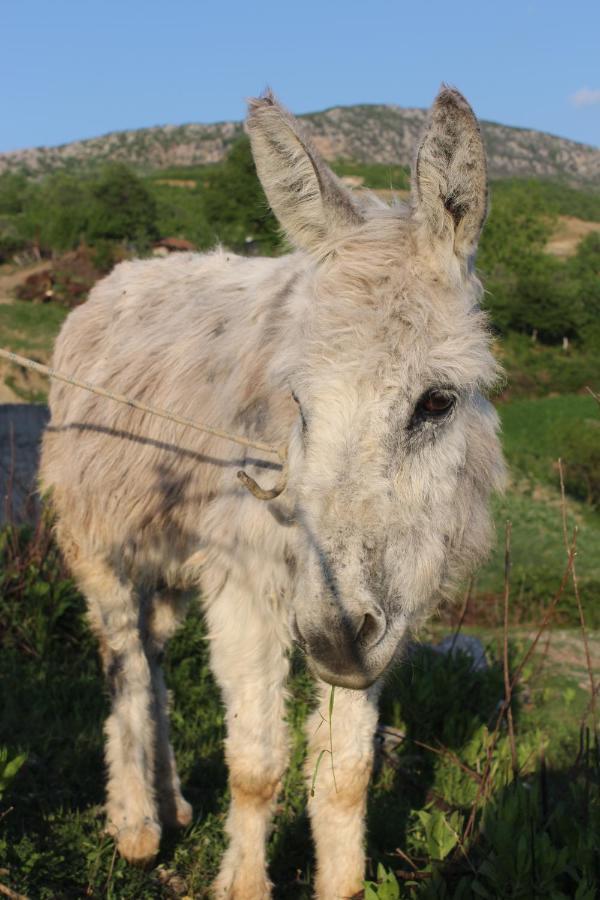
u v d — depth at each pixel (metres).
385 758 4.47
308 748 3.12
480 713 5.10
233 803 3.11
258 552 2.93
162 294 4.12
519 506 22.41
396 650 2.58
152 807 3.58
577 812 3.54
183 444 3.46
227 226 77.31
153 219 81.75
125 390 3.84
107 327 4.25
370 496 2.35
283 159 2.59
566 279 79.69
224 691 3.10
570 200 138.50
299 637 2.40
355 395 2.36
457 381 2.45
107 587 3.86
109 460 3.82
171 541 3.59
